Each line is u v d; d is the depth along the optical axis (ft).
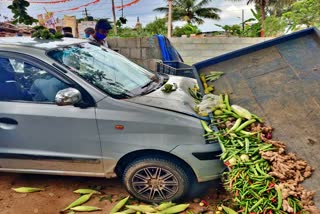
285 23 46.62
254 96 9.89
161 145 9.21
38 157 10.05
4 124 9.98
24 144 10.05
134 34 57.98
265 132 8.61
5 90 10.12
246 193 7.61
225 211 9.00
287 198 6.91
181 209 9.64
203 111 9.73
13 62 10.09
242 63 11.59
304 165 7.36
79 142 9.69
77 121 9.46
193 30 71.92
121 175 10.33
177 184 9.73
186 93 11.16
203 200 10.28
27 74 10.02
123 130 9.32
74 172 10.26
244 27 72.54
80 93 9.39
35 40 11.62
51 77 9.84
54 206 10.40
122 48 31.71
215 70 11.69
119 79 10.81
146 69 13.16
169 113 9.30
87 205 10.31
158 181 9.86
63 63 10.09
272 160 7.81
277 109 9.12
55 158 9.99
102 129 9.41
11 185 11.70
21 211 10.17
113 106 9.40
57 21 36.09
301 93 9.28
